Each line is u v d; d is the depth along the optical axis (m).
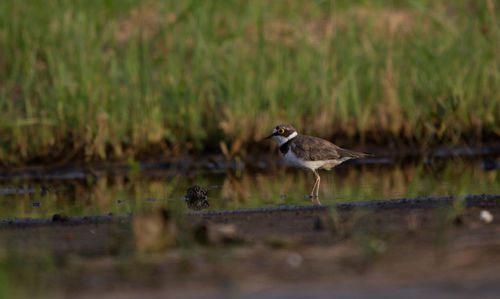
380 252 8.01
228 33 20.20
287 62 18.98
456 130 18.11
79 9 19.89
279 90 18.28
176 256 8.17
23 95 17.53
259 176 15.45
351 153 14.17
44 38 19.12
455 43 19.62
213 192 13.57
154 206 12.26
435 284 6.76
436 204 11.15
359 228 9.50
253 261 7.86
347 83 18.67
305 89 18.58
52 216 11.51
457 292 6.49
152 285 7.11
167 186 14.46
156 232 8.68
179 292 6.84
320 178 15.02
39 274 7.64
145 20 21.23
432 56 18.94
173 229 8.92
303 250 8.31
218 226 9.14
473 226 9.30
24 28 19.39
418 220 9.88
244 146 17.58
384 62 19.34
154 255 8.26
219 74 18.61
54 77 17.42
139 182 15.05
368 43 20.14
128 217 11.09
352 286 6.83
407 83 18.64
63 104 17.09
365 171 15.69
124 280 7.31
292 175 15.52
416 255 7.85
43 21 19.77
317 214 10.71
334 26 21.38
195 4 20.02
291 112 17.83
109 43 19.83
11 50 19.38
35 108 17.17
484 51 19.25
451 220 9.73
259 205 12.04
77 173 16.27
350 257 7.90
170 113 17.83
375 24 22.72
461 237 8.66
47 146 16.81
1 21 20.03
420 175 14.84
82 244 9.13
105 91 17.48
